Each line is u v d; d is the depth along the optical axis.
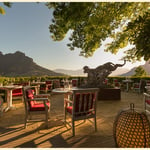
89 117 2.20
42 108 2.38
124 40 4.66
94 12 2.42
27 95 2.33
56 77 9.62
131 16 3.50
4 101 4.89
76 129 2.33
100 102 4.76
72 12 1.81
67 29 2.73
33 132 2.20
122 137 1.48
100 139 1.95
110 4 2.41
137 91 7.29
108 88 5.22
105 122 2.70
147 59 1.90
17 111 3.61
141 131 1.40
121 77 9.79
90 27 2.76
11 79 6.62
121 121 1.53
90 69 5.83
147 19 1.94
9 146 1.75
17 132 2.20
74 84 6.99
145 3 2.65
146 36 1.82
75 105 2.06
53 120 2.84
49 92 7.57
